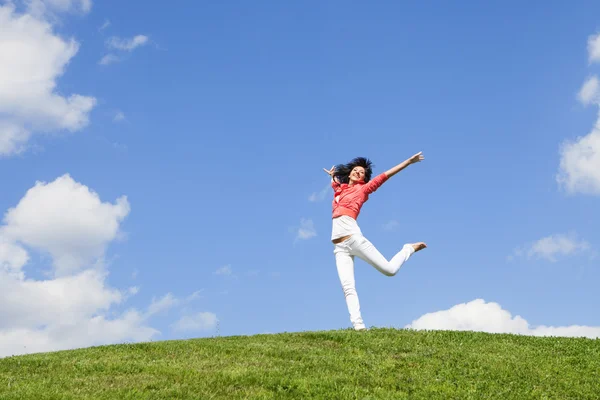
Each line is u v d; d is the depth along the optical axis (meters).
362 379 9.68
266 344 11.74
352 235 12.35
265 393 8.74
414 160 12.55
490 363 10.92
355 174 13.16
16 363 10.54
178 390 8.70
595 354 11.99
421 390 9.39
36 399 8.27
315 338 12.44
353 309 12.71
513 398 9.34
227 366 10.12
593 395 9.70
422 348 11.64
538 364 11.15
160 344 11.92
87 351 11.71
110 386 9.00
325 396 8.72
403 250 12.84
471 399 9.07
